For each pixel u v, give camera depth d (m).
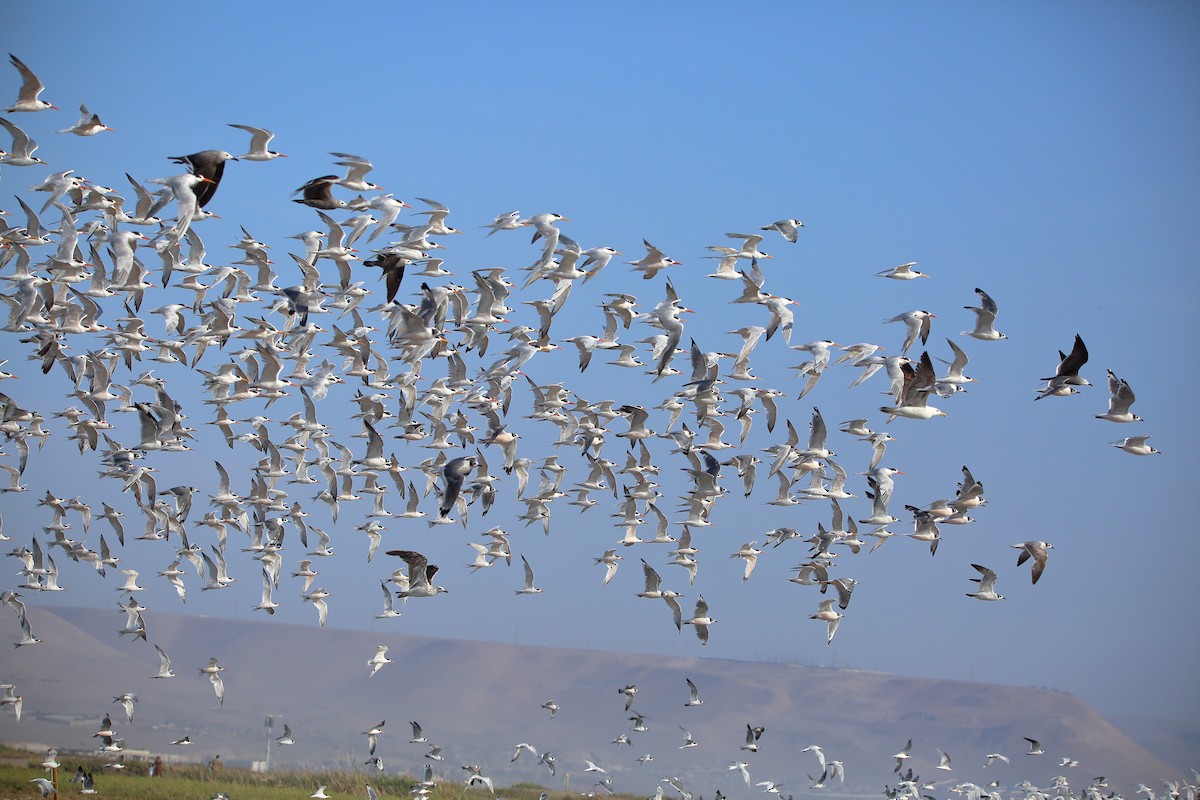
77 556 48.25
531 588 51.88
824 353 45.19
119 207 41.97
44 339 43.38
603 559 50.97
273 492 51.56
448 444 49.91
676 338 41.91
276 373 47.75
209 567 49.72
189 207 32.03
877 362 42.12
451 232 41.84
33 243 42.19
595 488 51.88
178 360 47.28
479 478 49.28
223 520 50.31
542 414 50.44
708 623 47.75
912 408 37.47
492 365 45.59
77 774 51.12
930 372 37.00
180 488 47.34
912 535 45.41
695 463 49.25
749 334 46.34
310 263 43.78
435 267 46.38
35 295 40.06
